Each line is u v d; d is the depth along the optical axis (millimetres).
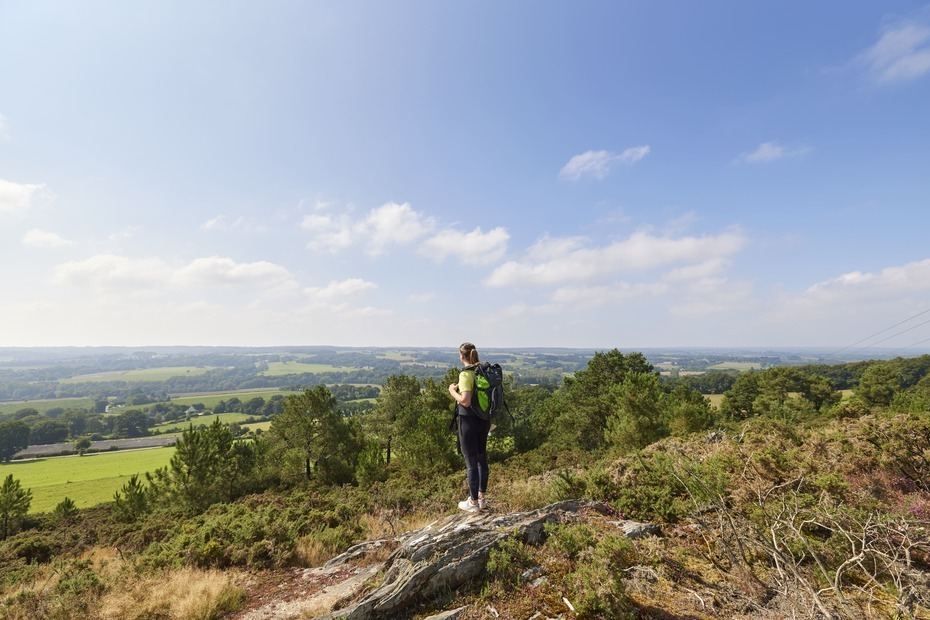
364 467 21984
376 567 6043
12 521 26859
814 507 4016
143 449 95188
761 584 3355
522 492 6621
